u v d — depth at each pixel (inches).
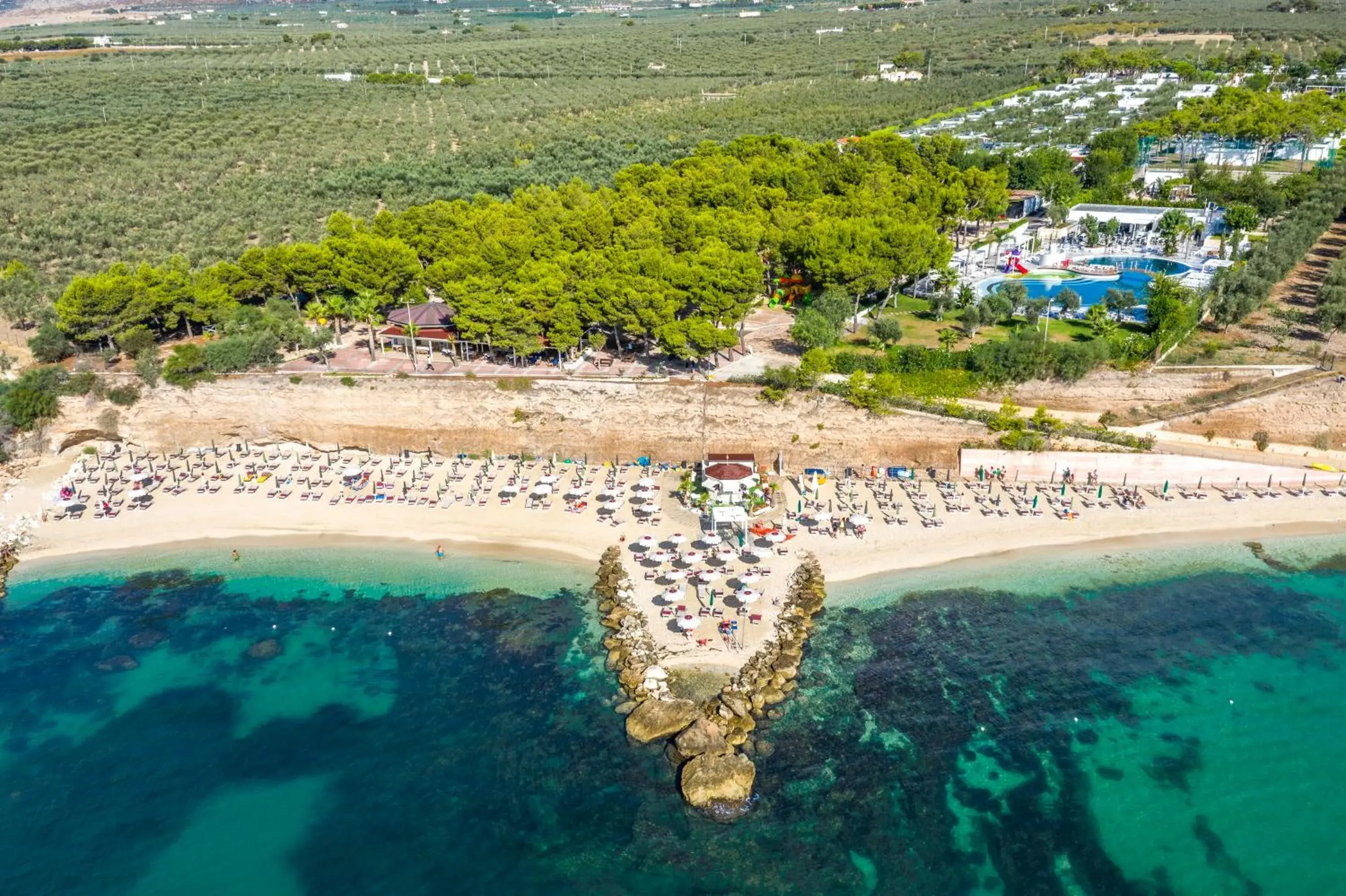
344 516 3550.7
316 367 4111.7
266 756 2496.3
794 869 2151.8
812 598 2992.1
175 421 4062.5
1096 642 2824.8
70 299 4045.3
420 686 2716.5
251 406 4037.9
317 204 6254.9
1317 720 2539.4
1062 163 6382.9
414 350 4124.0
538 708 2620.6
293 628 2972.4
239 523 3523.6
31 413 3944.4
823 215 4958.2
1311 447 3617.1
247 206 6151.6
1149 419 3700.8
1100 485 3565.5
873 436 3722.9
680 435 3838.6
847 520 3376.0
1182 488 3526.1
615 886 2124.8
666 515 3474.4
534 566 3223.4
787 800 2316.7
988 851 2188.7
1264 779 2367.1
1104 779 2369.6
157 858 2217.0
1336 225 5792.3
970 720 2544.3
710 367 4001.0
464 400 3937.0
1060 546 3248.0
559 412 3890.3
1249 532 3294.8
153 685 2753.4
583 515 3494.1
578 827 2269.9
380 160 7273.6
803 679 2679.6
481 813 2317.9
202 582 3208.7
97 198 6210.6
